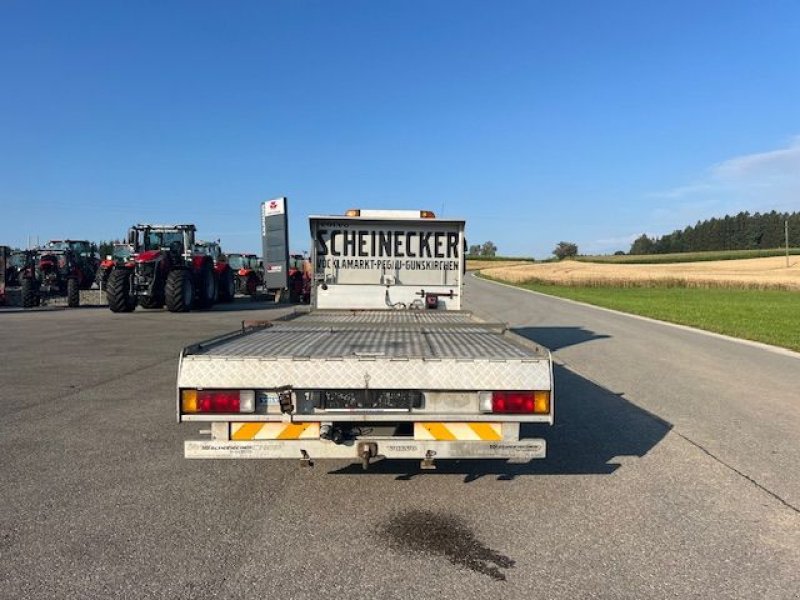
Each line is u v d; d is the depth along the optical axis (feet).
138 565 11.00
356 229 29.32
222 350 14.37
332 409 13.16
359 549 11.71
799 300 106.11
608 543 12.05
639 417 22.43
